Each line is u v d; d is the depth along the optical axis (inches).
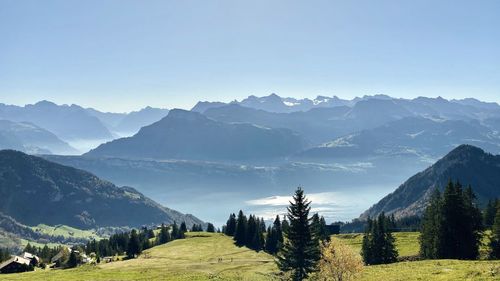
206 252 6323.8
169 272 4109.3
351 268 2785.4
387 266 3102.9
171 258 5698.8
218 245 7066.9
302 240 3006.9
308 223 3024.1
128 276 3846.0
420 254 4293.8
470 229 3629.4
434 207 4222.4
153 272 4111.7
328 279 2854.3
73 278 3730.3
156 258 5703.7
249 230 7283.5
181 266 4633.4
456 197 3659.0
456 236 3617.1
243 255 5999.0
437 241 3715.6
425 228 4128.9
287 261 3061.0
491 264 2377.0
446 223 3671.3
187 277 3727.9
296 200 3043.8
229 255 6003.9
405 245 5492.1
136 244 7322.8
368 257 4407.0
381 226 4347.9
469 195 4424.2
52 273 4170.8
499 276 1963.6
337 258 2812.5
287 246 3056.1
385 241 4311.0
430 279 2186.3
